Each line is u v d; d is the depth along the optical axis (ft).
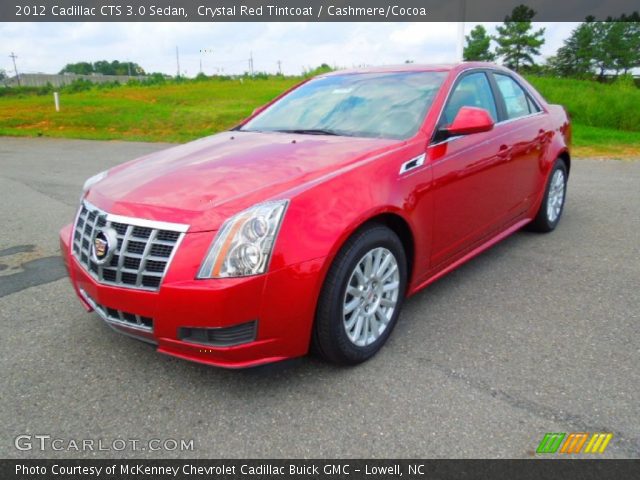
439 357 9.86
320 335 8.93
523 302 12.15
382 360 9.81
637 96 53.06
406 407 8.41
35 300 12.64
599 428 7.81
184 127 55.62
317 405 8.52
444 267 11.94
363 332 9.60
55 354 10.21
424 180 10.41
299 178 8.98
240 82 112.57
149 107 69.77
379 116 11.78
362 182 9.23
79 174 29.78
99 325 11.38
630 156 33.99
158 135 51.88
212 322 7.86
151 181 9.41
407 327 11.07
